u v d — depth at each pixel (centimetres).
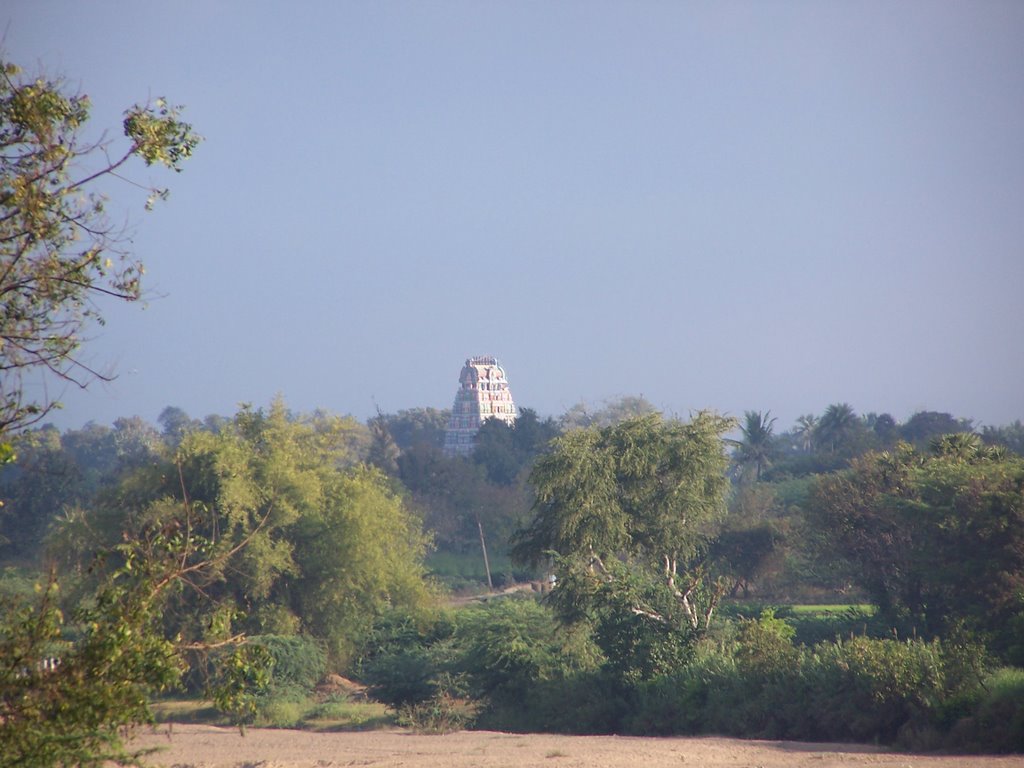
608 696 11875
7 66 3466
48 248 3488
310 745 9481
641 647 12038
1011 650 10369
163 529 3656
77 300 3506
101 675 3145
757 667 10250
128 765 3338
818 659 9750
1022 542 12962
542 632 13750
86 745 3098
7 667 3066
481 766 7175
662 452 14012
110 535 13512
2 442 3138
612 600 12262
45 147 3456
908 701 8650
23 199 3356
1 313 3397
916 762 6775
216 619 3669
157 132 3650
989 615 12244
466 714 12231
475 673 13262
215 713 12975
